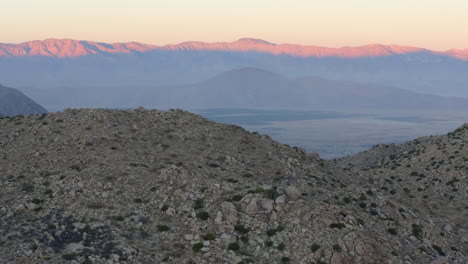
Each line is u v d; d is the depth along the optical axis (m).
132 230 45.03
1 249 39.16
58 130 71.75
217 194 52.28
